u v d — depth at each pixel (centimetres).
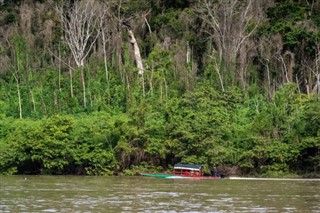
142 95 13038
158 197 7162
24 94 13612
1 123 12169
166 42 14475
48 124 11019
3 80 14050
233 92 12525
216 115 11456
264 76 13862
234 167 10831
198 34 14788
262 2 14912
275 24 13688
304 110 11275
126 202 6669
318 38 13300
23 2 16025
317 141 10519
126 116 11756
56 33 14875
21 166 11088
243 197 7212
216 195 7412
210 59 13675
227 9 14012
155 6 15588
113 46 14500
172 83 13525
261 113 11619
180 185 8769
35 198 6994
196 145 10750
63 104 13312
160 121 11400
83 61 14438
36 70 14338
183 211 6019
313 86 13450
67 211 5978
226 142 11125
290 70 13362
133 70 13600
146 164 11038
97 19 14512
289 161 10719
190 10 14900
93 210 6053
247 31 13988
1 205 6375
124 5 15262
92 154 10900
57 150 10800
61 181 9381
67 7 15175
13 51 14462
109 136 11206
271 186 8669
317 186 8688
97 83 13612
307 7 14525
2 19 15675
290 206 6431
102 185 8700
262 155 10719
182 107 11694
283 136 11138
